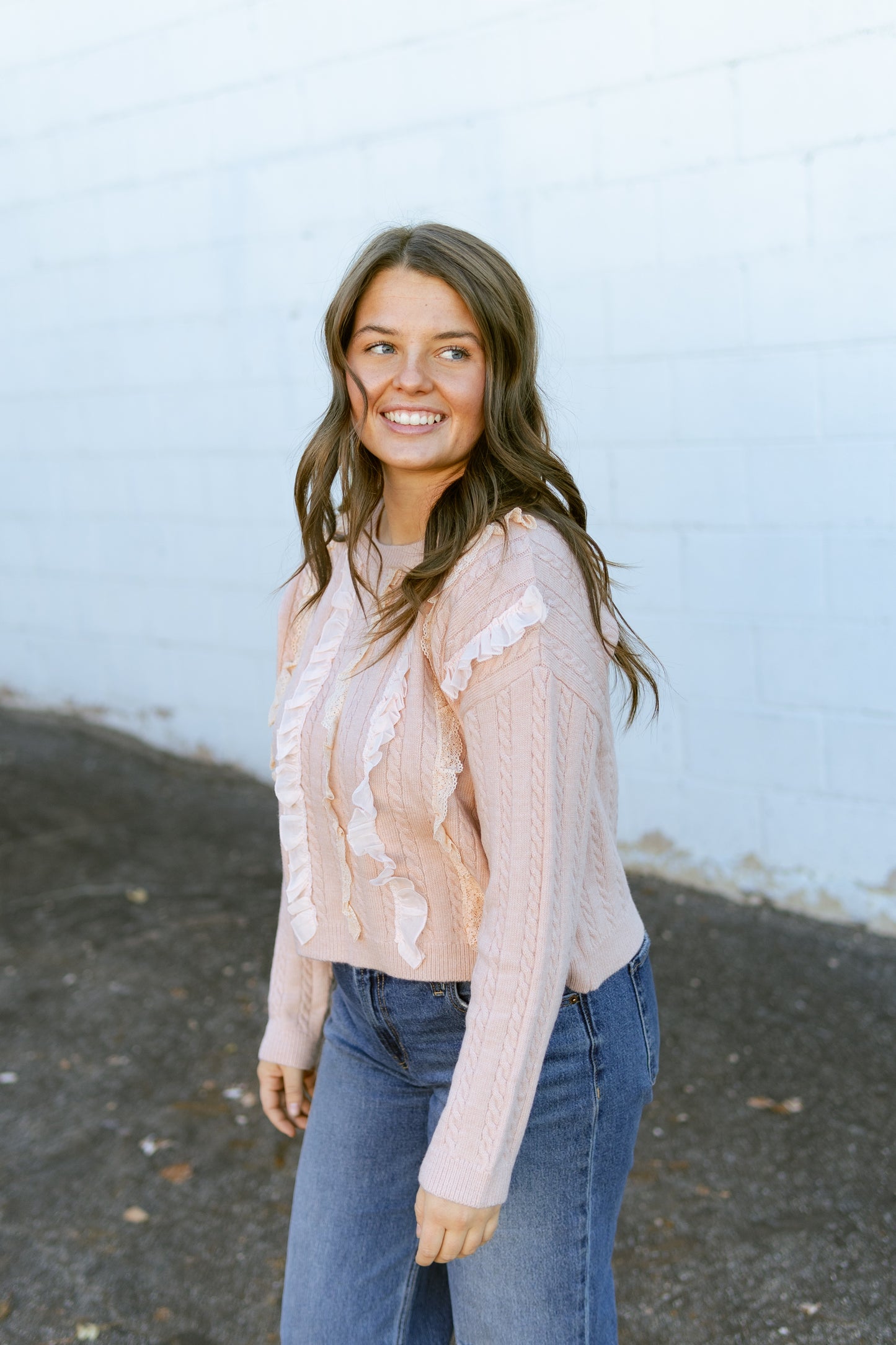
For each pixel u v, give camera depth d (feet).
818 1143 7.93
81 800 14.85
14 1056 9.50
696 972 10.21
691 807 11.46
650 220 10.46
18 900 12.28
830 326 9.83
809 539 10.31
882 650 10.16
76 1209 7.72
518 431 4.25
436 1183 3.67
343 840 4.32
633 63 10.25
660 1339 6.37
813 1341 6.28
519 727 3.70
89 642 16.69
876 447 9.85
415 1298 4.89
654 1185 7.62
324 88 12.22
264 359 13.70
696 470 10.73
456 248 4.14
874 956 10.27
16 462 16.75
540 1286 4.11
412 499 4.49
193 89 13.28
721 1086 8.64
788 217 9.82
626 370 10.87
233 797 14.87
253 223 13.28
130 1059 9.39
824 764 10.64
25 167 15.19
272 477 14.06
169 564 15.40
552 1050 4.06
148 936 11.39
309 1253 4.70
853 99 9.35
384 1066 4.67
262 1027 9.75
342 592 4.64
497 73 11.01
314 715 4.36
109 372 15.24
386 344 4.25
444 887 4.20
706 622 10.98
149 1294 6.97
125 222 14.44
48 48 14.40
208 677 15.47
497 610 3.78
